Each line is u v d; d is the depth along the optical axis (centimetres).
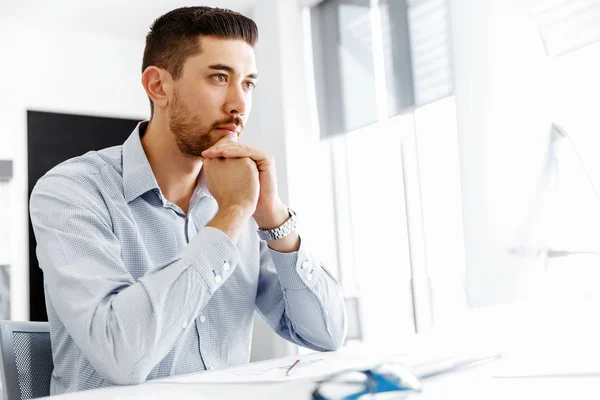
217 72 109
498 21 242
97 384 94
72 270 87
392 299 308
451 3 263
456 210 276
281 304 120
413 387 48
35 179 374
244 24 112
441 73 283
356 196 332
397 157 307
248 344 115
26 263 363
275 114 362
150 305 79
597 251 214
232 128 111
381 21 319
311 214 354
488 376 56
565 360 63
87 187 103
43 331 108
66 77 389
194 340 105
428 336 106
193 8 114
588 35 219
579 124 219
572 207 219
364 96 329
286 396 49
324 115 355
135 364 76
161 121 113
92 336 78
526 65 233
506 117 237
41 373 104
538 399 46
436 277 284
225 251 87
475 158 248
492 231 239
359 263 328
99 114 400
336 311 114
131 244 105
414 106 298
